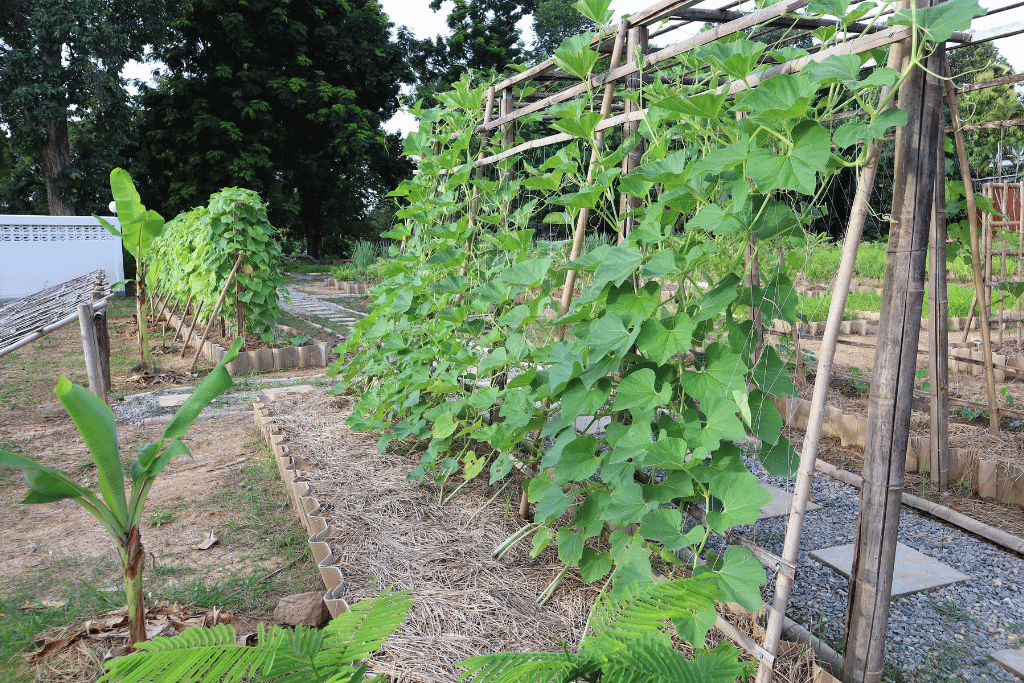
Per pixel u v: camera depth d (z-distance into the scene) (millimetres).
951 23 1405
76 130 19609
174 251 8195
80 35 15633
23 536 3148
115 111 17312
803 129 1478
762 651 1736
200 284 7234
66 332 9242
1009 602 2514
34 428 4855
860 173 1597
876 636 1724
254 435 4594
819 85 1518
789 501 3475
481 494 3176
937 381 3537
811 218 1825
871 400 1704
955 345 6383
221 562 2832
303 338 7648
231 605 2475
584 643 1612
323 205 25594
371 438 3998
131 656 1343
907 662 2156
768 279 1818
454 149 3629
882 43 1557
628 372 2109
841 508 3377
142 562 2043
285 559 2857
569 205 2396
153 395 5832
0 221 12953
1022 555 2889
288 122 22312
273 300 7344
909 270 1608
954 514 3203
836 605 2447
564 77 3738
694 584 1527
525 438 3145
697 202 1949
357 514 2912
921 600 2531
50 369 6926
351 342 4398
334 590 2264
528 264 2555
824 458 4055
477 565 2508
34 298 6680
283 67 21344
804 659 1881
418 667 1842
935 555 2908
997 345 6266
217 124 19406
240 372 6711
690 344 1908
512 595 2305
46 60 16203
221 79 19938
